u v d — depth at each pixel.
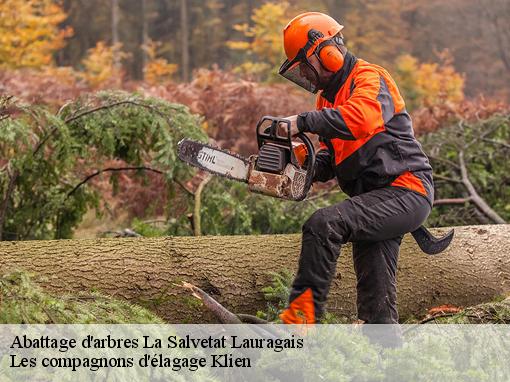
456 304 3.95
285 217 5.18
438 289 3.91
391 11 24.83
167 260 3.41
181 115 4.83
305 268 2.82
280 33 16.38
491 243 4.12
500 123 6.62
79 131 4.74
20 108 4.53
